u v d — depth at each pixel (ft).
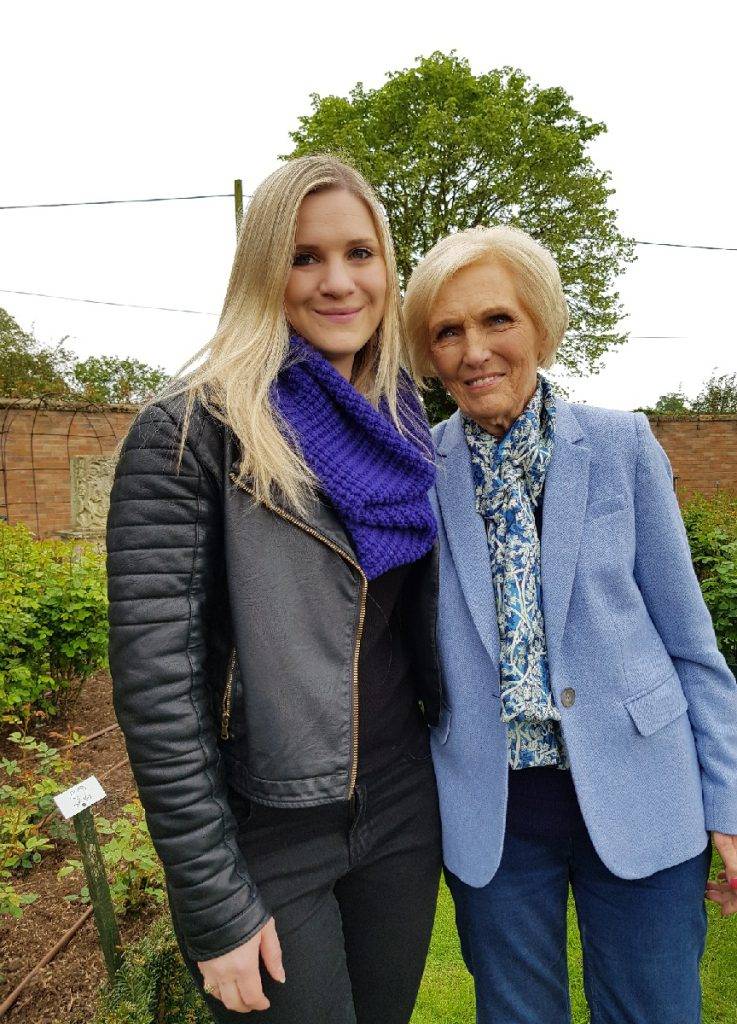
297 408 3.61
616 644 4.12
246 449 3.22
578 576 4.17
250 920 3.16
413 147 48.52
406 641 4.39
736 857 4.16
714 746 4.25
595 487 4.25
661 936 4.22
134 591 3.09
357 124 49.83
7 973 6.36
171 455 3.16
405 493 3.82
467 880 4.33
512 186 48.14
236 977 3.13
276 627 3.30
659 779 4.14
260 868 3.58
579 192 49.90
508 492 4.32
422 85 51.06
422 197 49.03
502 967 4.51
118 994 5.41
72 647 11.93
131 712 3.07
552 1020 4.60
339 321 3.83
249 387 3.34
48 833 8.66
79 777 10.25
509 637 4.16
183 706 3.11
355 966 4.20
